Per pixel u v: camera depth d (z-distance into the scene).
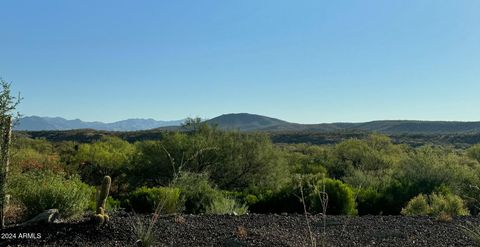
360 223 8.79
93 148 28.08
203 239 6.54
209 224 7.73
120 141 37.53
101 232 6.55
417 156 19.50
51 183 8.52
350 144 32.84
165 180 21.72
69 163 26.80
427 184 16.56
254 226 7.81
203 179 13.73
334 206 12.12
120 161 26.97
